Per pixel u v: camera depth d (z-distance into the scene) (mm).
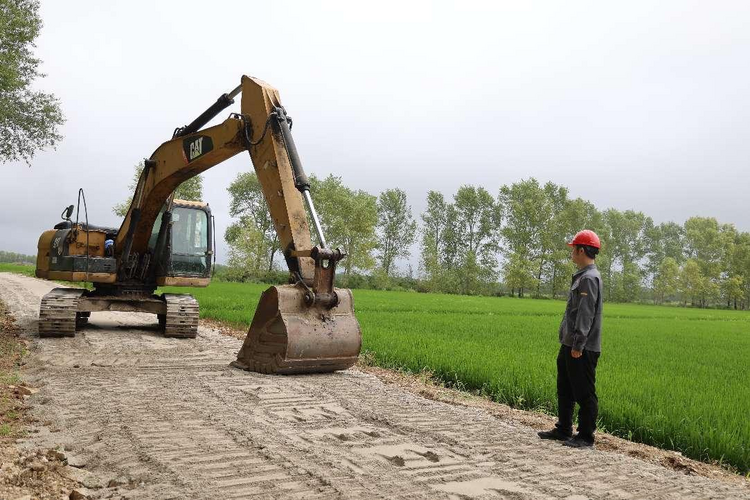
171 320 12844
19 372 8516
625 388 8688
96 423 5820
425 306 34031
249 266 63938
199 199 51062
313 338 8531
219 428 5770
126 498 3932
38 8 26391
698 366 12539
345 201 68875
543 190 86438
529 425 6855
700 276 99375
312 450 5152
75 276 12430
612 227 115625
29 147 28406
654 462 5766
